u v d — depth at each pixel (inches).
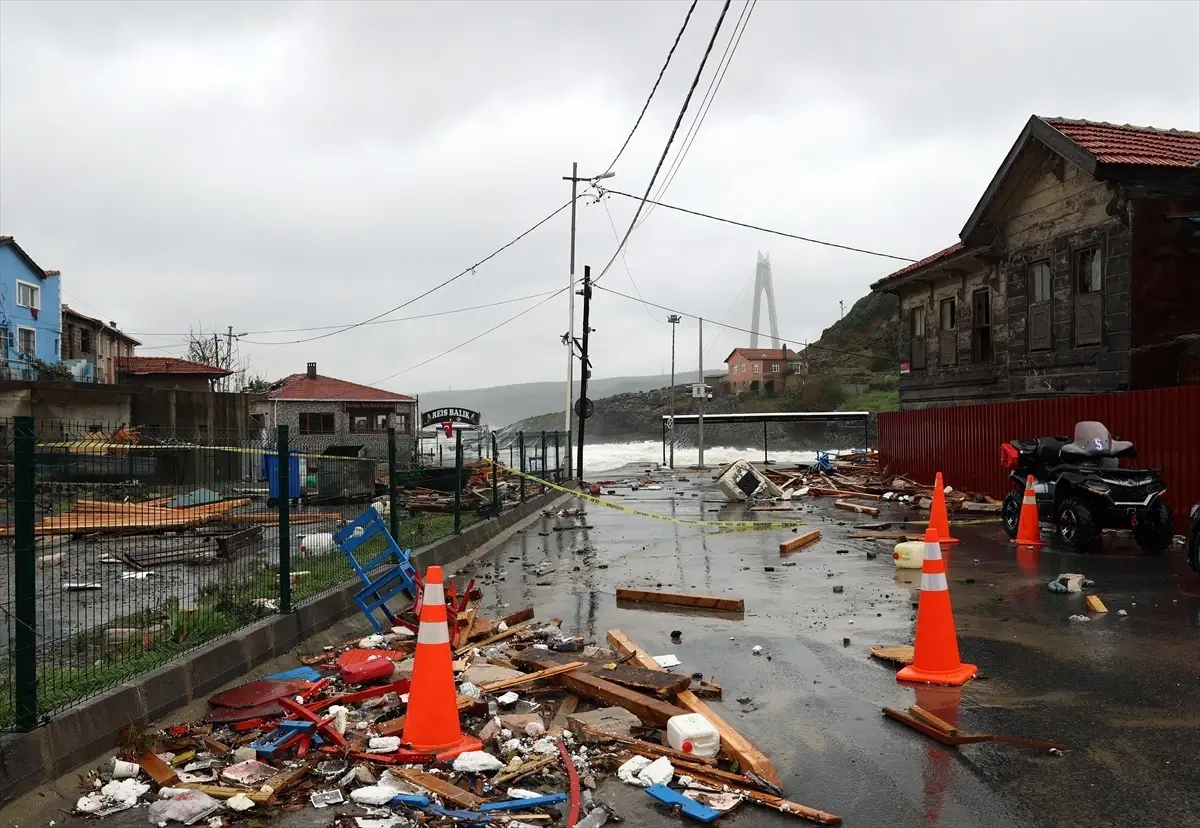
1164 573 435.8
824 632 333.4
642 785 190.5
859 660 293.1
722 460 2368.4
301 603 334.6
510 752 206.5
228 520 474.0
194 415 1311.5
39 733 187.0
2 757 176.1
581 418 1457.9
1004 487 792.3
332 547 427.5
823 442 3447.3
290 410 2091.5
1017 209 868.6
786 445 3523.6
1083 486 505.0
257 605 322.0
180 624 287.7
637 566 509.7
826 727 228.5
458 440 591.2
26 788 180.2
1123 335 711.1
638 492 1168.2
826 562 508.4
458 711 228.8
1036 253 837.2
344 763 201.3
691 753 203.6
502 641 321.7
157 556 417.4
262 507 529.7
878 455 1127.6
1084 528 504.4
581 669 264.8
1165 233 702.5
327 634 338.0
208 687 252.5
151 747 208.5
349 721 228.5
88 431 375.9
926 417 953.5
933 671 265.1
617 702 239.5
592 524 760.3
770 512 841.5
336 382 2249.0
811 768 200.8
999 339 916.6
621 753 207.6
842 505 842.8
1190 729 220.1
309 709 233.6
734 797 183.5
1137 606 361.4
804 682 269.1
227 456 468.8
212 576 395.9
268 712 230.7
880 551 550.3
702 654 304.0
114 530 367.6
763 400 4367.6
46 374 1622.8
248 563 394.3
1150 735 216.5
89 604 342.0
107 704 209.3
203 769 199.5
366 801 181.3
